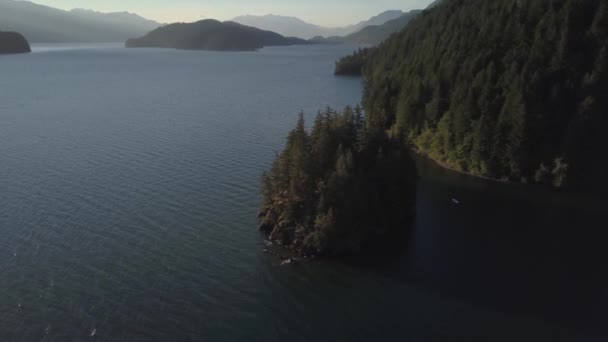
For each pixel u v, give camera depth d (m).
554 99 97.19
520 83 100.12
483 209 89.75
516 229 82.12
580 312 60.38
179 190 93.38
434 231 81.19
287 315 59.53
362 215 76.56
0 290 61.16
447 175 107.25
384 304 61.91
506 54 110.12
